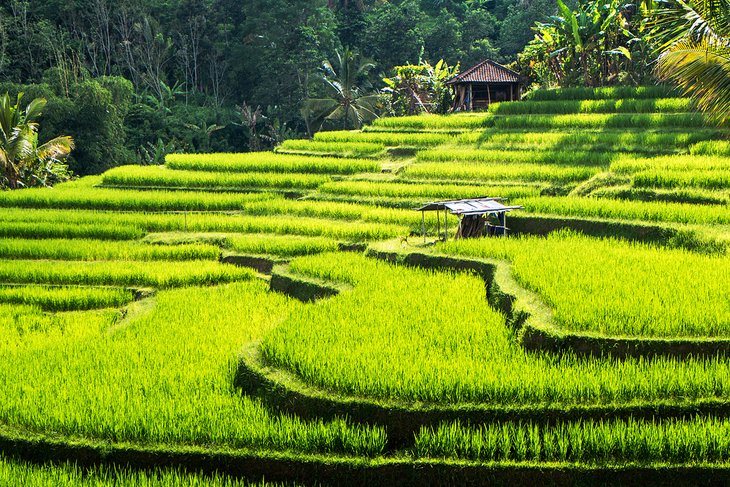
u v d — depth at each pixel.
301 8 70.88
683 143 32.03
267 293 20.98
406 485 11.70
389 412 12.63
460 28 78.06
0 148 39.88
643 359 13.80
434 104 55.69
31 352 16.62
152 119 65.31
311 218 28.36
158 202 31.20
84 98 56.09
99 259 24.88
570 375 13.04
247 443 12.31
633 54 44.66
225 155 40.28
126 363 15.48
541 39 48.00
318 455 12.02
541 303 16.16
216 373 14.79
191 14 73.25
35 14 67.62
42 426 12.93
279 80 68.44
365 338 15.18
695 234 20.77
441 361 13.90
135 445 12.38
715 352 13.72
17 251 25.30
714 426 11.60
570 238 22.02
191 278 22.30
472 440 11.86
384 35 72.31
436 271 20.30
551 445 11.66
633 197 25.56
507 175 30.64
